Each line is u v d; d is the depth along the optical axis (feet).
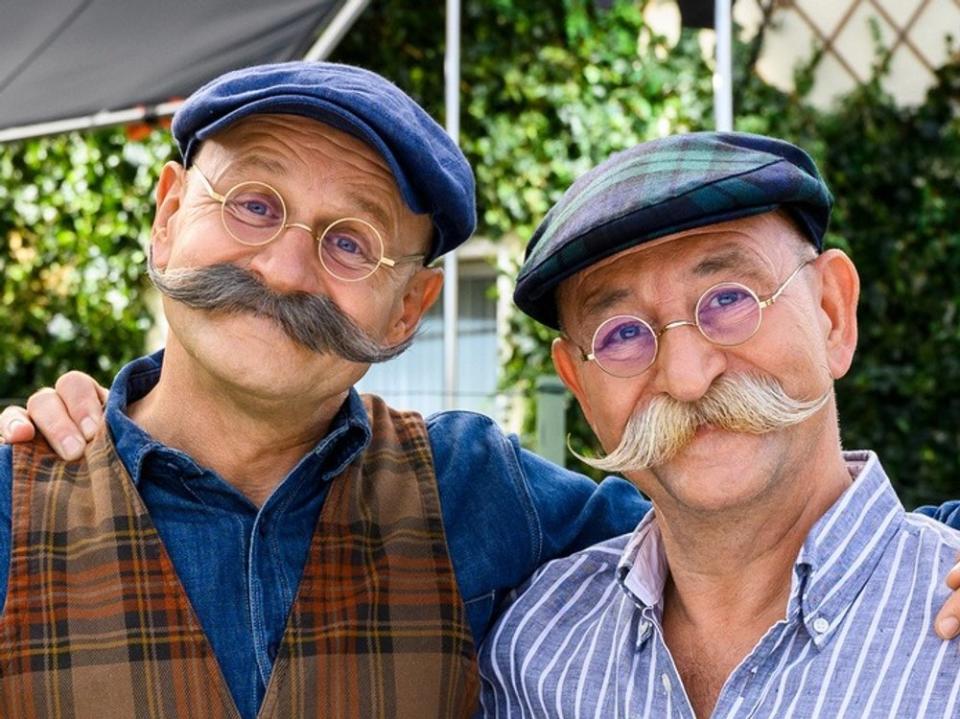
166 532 5.58
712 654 5.63
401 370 18.07
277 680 5.43
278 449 5.88
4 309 18.04
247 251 5.49
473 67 17.44
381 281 5.67
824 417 5.43
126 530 5.50
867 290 17.28
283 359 5.42
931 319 17.19
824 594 5.22
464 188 5.86
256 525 5.61
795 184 5.26
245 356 5.39
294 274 5.42
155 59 10.52
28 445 5.82
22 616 5.28
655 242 5.29
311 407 5.69
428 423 6.63
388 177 5.61
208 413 5.76
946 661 4.90
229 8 9.91
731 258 5.28
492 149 17.47
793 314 5.30
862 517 5.38
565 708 5.76
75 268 18.04
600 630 5.88
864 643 5.12
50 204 18.01
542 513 6.49
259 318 5.40
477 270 18.12
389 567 5.90
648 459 5.29
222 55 10.55
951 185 17.08
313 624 5.61
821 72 17.39
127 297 18.10
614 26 17.38
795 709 5.09
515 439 6.82
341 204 5.53
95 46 10.32
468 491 6.33
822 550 5.27
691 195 5.15
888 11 17.07
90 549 5.45
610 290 5.41
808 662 5.17
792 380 5.27
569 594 6.15
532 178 17.46
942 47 16.93
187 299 5.40
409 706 5.66
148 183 17.95
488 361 17.99
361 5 10.34
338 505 5.90
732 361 5.27
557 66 17.40
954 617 4.92
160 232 5.90
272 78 5.63
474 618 6.11
